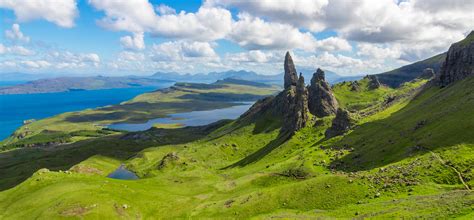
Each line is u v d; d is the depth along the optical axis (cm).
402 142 15238
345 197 11281
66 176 17100
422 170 11306
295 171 16675
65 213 12150
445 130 13688
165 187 18525
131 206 13925
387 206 9456
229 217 12369
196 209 13938
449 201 8269
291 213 11375
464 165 10706
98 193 14212
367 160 15162
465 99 16400
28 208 13350
